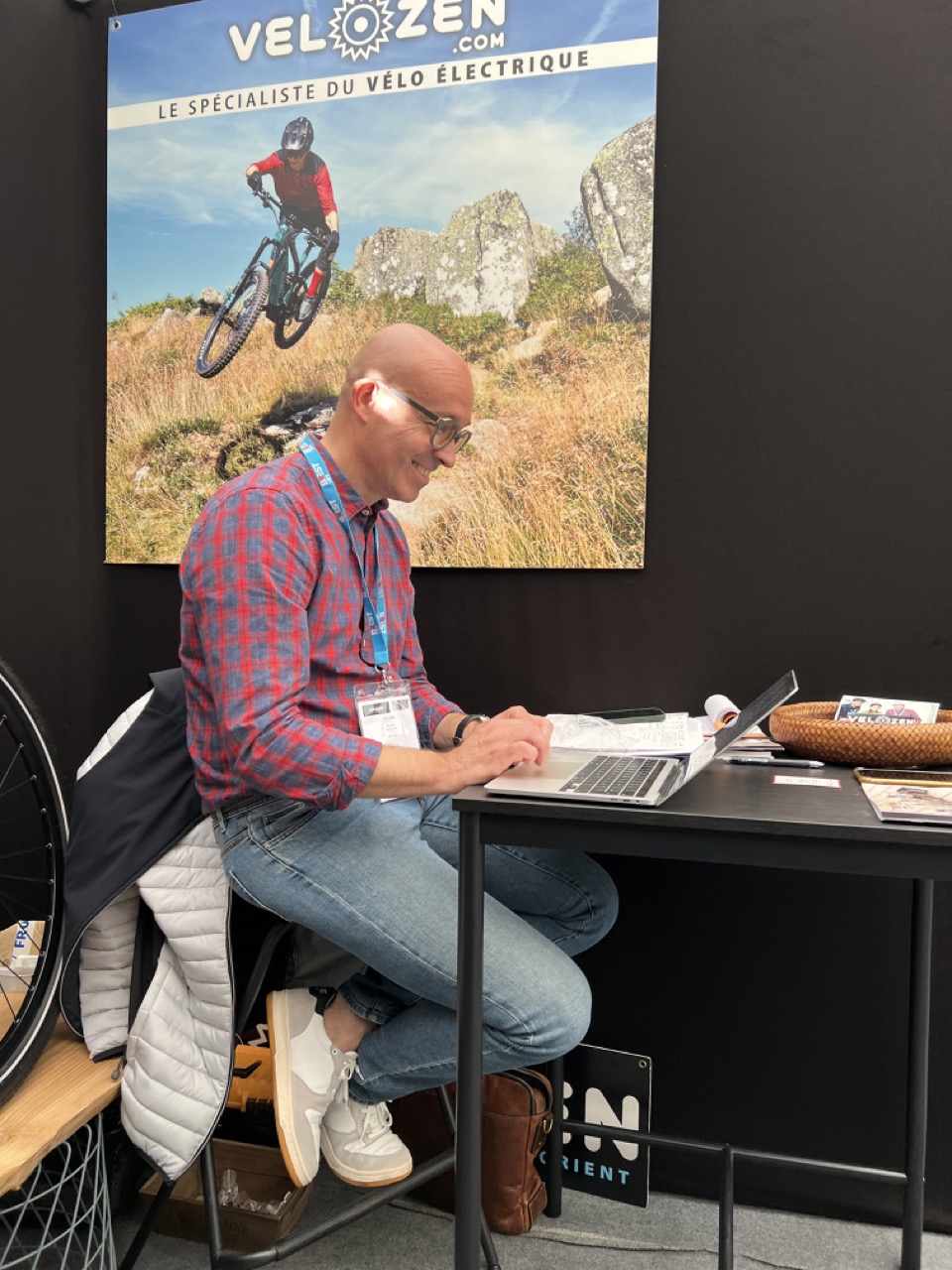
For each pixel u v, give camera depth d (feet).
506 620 6.64
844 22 5.98
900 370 5.98
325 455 4.92
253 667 4.27
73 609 7.36
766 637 6.24
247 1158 5.64
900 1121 6.08
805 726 4.89
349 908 4.43
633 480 6.35
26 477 7.36
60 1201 5.25
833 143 6.03
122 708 7.30
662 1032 6.43
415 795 4.20
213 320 7.00
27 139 7.18
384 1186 5.82
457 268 6.56
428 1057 4.61
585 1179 6.30
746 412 6.22
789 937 6.23
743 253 6.18
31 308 7.28
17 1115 4.23
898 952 6.08
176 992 4.62
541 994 4.39
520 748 4.16
